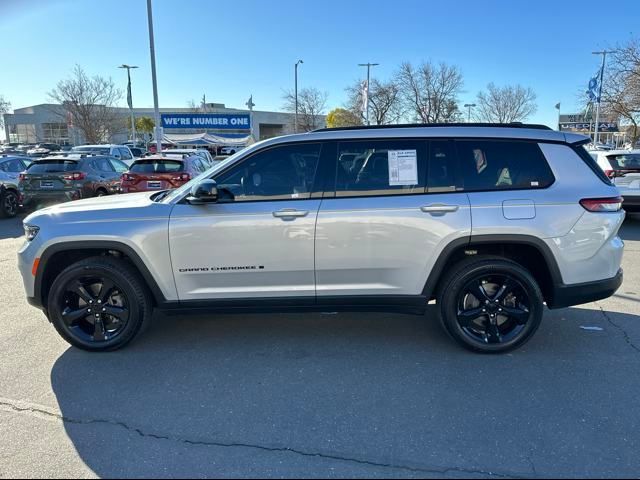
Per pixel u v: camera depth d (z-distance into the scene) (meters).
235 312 3.95
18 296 5.63
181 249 3.80
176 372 3.65
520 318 3.87
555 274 3.78
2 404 3.20
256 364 3.78
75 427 2.94
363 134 3.85
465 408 3.12
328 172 3.82
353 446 2.74
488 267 3.78
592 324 4.55
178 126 38.81
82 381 3.52
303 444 2.76
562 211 3.71
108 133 51.44
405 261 3.79
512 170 3.81
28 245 3.90
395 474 2.51
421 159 3.81
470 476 2.49
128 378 3.56
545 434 2.83
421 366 3.72
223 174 3.86
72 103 46.28
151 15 19.00
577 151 3.85
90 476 2.51
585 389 3.34
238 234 3.77
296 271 3.83
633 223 10.57
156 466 2.58
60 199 11.61
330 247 3.77
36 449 2.72
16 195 12.38
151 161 11.80
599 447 2.70
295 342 4.20
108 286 3.93
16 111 76.38
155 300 4.04
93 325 4.02
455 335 3.90
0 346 4.16
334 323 4.64
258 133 76.06
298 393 3.33
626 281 6.00
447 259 3.78
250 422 2.98
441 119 53.16
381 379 3.52
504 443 2.75
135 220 3.82
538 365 3.72
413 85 52.97
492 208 3.71
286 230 3.75
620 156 9.93
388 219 3.73
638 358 3.83
